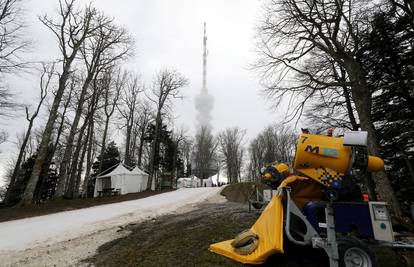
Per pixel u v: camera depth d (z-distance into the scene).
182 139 53.28
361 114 9.37
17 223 9.86
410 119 11.87
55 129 31.81
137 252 5.69
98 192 28.00
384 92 12.44
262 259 3.97
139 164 39.38
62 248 6.32
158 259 5.10
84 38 19.06
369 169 4.23
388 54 12.48
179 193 24.77
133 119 37.94
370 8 11.16
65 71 17.59
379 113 12.95
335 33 10.52
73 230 8.29
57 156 40.16
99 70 23.41
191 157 71.12
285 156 47.59
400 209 8.04
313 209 4.20
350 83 9.72
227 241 5.54
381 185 8.42
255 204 10.09
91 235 7.59
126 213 11.78
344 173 3.99
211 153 66.62
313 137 4.28
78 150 24.03
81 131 24.02
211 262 4.59
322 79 11.70
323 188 4.09
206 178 64.50
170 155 50.91
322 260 4.46
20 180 35.09
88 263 5.19
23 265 5.23
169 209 13.09
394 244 3.95
